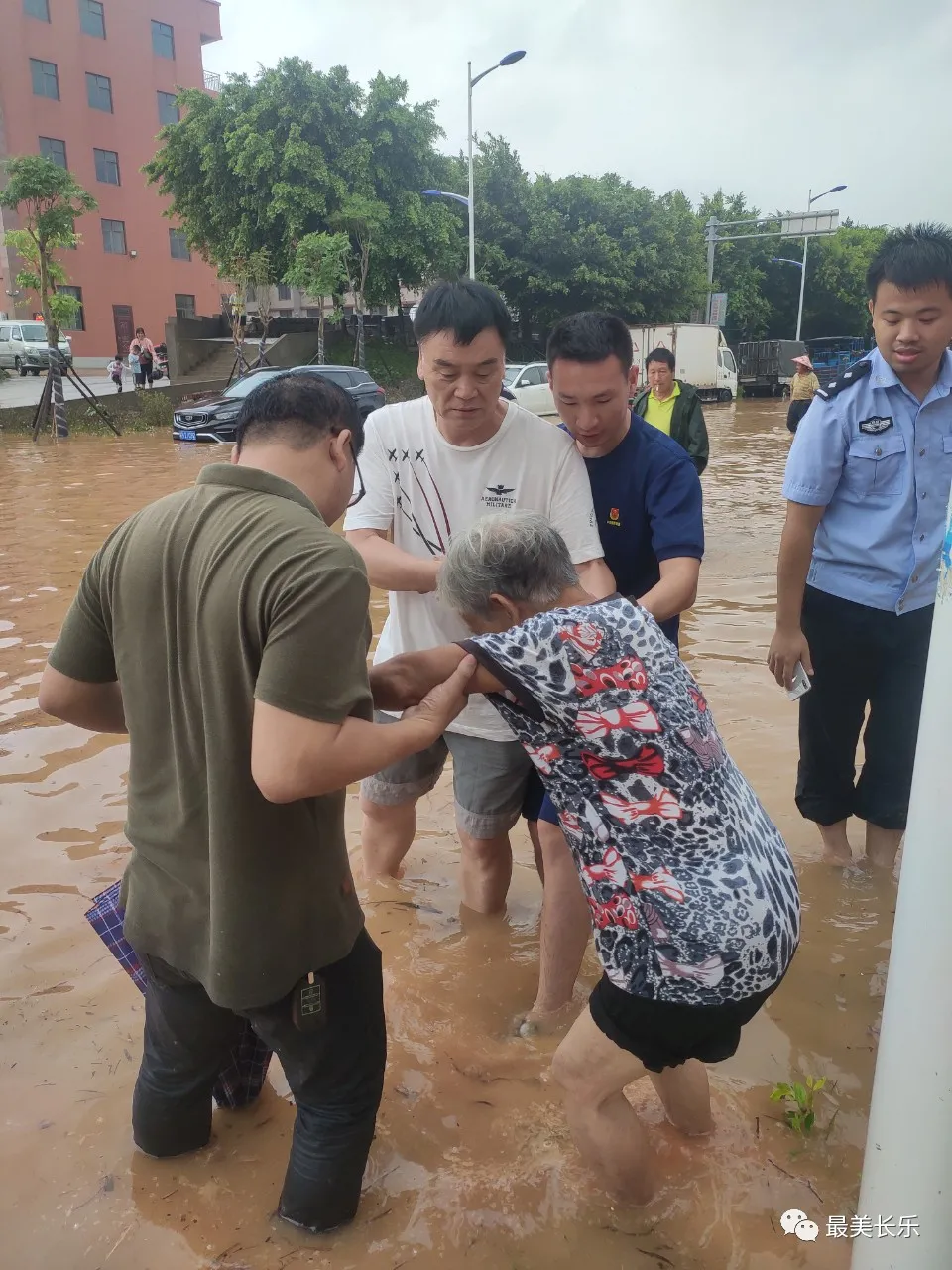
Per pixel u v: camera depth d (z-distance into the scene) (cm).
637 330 2789
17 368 3019
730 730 443
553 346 258
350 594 159
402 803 316
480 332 240
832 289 4938
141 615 173
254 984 171
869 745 324
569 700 167
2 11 3272
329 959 180
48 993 268
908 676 306
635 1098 236
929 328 271
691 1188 208
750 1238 196
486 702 277
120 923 210
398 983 280
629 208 3341
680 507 267
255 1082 228
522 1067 246
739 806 179
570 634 168
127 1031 254
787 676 319
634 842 172
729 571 755
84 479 1276
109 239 3709
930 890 144
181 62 3841
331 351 3155
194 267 4016
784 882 178
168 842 178
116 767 414
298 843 173
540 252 3241
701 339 2900
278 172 2584
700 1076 215
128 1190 206
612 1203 204
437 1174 213
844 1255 192
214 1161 215
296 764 153
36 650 562
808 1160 215
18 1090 232
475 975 285
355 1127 192
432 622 284
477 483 272
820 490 299
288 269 2659
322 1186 191
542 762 176
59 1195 205
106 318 3731
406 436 276
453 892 329
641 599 259
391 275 2844
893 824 323
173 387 2420
